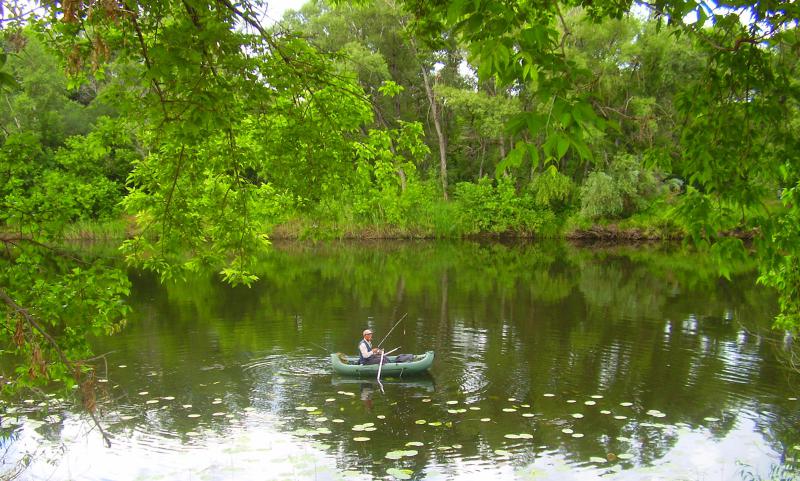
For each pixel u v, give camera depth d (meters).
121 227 33.31
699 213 3.66
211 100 4.55
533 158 2.36
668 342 12.70
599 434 7.98
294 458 7.29
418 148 7.16
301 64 5.38
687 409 8.84
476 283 20.94
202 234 6.75
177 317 15.36
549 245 36.06
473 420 8.52
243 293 18.97
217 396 9.51
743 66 3.59
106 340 12.95
